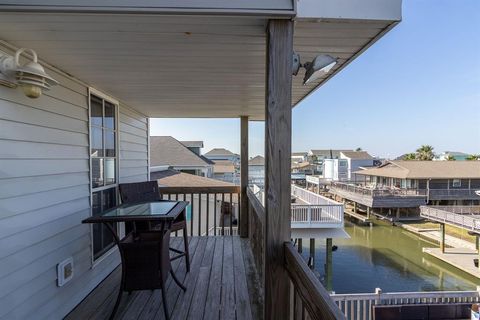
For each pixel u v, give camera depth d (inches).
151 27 59.9
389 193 821.2
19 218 72.9
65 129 93.8
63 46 70.6
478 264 447.8
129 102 143.9
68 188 94.8
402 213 840.9
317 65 68.8
